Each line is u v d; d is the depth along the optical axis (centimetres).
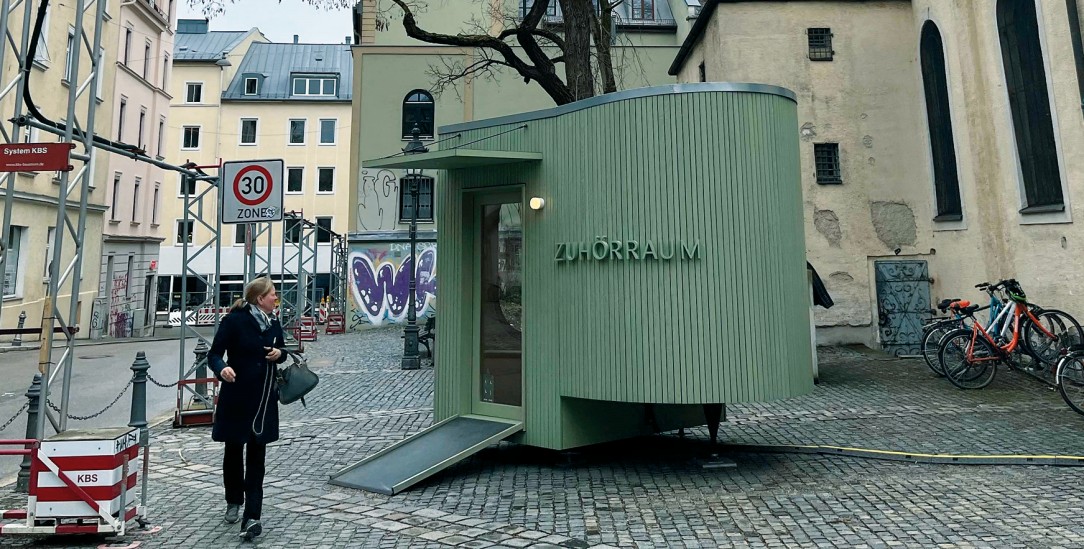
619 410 689
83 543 458
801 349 643
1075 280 1111
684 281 599
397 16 2545
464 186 733
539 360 663
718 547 441
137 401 735
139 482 613
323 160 4678
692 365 593
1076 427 777
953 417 856
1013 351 1102
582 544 450
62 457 457
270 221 834
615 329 615
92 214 2609
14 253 2161
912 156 1583
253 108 4688
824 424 837
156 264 3481
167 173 4509
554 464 669
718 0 1623
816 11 1619
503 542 455
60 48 2245
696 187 605
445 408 732
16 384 1267
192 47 4925
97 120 2594
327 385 1195
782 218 632
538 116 681
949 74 1414
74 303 624
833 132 1591
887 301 1548
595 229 631
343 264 3128
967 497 539
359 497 566
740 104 616
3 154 580
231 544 455
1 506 546
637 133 620
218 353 466
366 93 2545
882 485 580
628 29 2559
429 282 2570
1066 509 502
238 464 498
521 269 692
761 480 604
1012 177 1245
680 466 658
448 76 2083
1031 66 1205
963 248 1411
